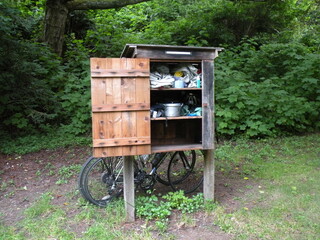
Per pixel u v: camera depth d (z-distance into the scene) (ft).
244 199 11.16
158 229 8.86
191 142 11.52
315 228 8.85
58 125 22.03
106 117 8.70
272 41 34.19
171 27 32.73
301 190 11.81
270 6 32.63
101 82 8.57
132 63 8.77
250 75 25.17
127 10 40.83
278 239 8.33
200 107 10.36
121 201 10.44
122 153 8.95
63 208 10.45
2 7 18.47
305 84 21.67
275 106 20.34
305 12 36.14
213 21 33.71
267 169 14.55
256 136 20.47
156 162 11.52
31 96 20.49
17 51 19.90
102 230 8.79
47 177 13.82
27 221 9.46
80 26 33.32
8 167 15.19
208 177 10.55
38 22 29.76
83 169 10.48
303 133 21.94
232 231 8.75
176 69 10.16
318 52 27.14
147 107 9.00
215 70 21.97
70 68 24.03
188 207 10.02
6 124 19.52
